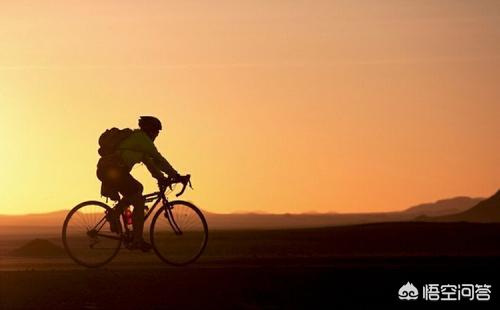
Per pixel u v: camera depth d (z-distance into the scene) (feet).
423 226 295.28
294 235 313.32
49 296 70.64
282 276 74.95
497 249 182.60
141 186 82.99
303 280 73.97
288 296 70.23
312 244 240.53
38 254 196.13
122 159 82.02
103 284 73.15
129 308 67.62
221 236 331.36
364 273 76.23
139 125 84.23
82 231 83.41
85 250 84.07
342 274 75.66
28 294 71.15
